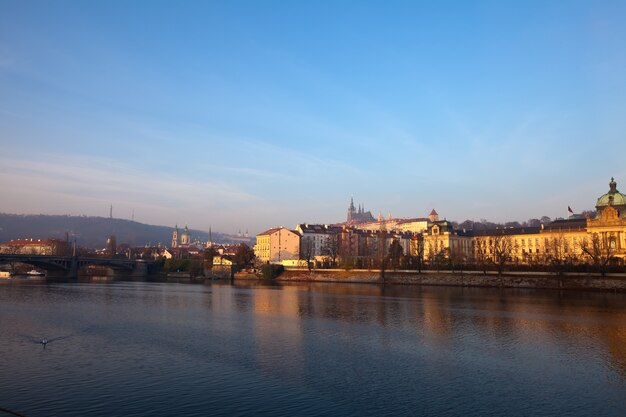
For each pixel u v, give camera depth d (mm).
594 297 156875
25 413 49594
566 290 183125
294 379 60812
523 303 140250
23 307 131125
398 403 52531
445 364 68062
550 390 56938
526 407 51531
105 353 74250
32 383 58906
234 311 125500
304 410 50375
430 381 60188
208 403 52312
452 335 89188
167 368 65625
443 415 49281
